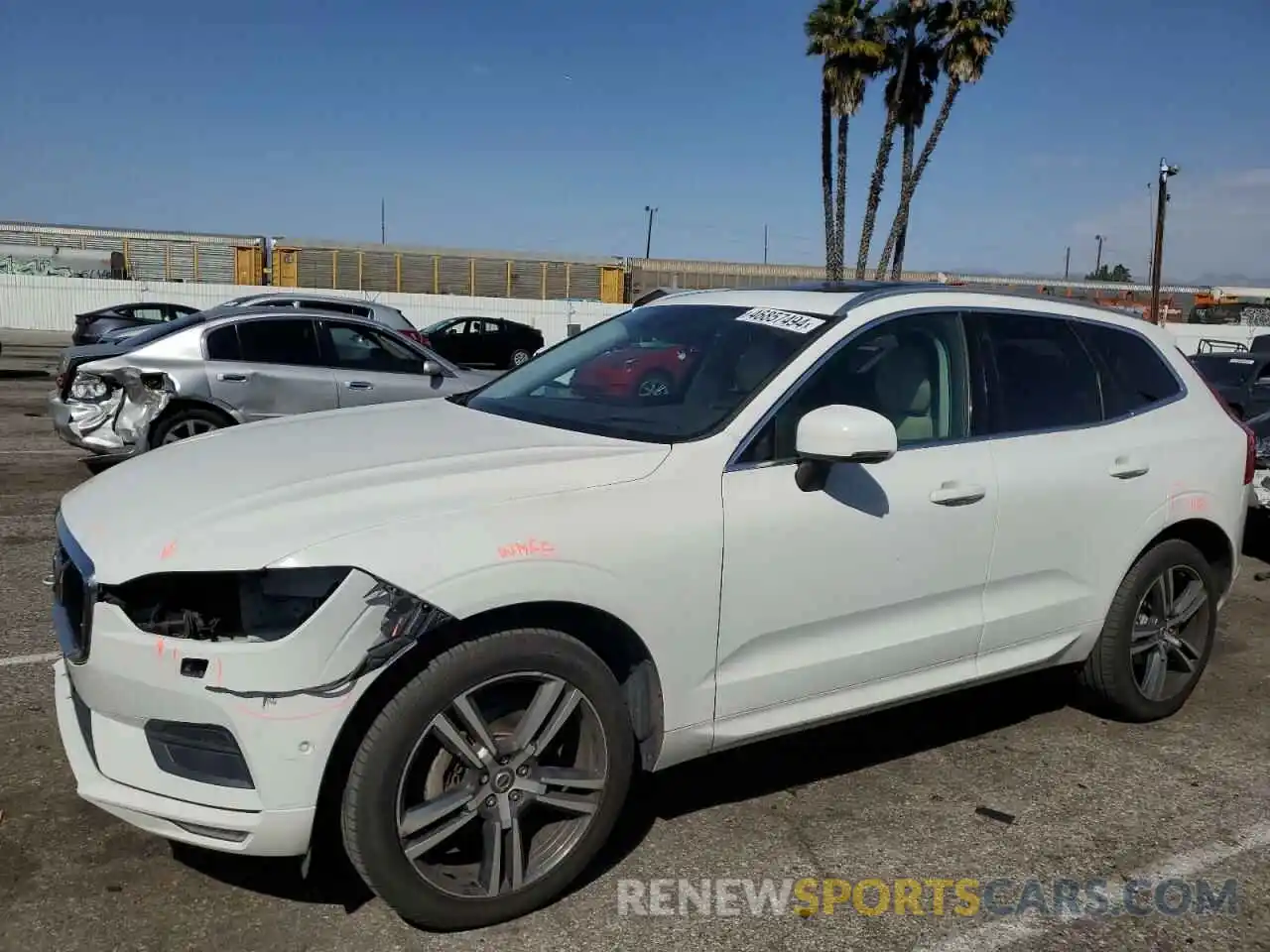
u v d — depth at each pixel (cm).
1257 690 511
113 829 338
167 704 264
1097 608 429
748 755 417
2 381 1902
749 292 430
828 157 3188
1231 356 1187
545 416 375
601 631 311
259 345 912
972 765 415
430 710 275
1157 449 442
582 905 310
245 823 264
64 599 297
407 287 4697
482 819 294
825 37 3025
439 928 293
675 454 323
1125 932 308
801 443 321
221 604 266
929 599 374
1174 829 369
